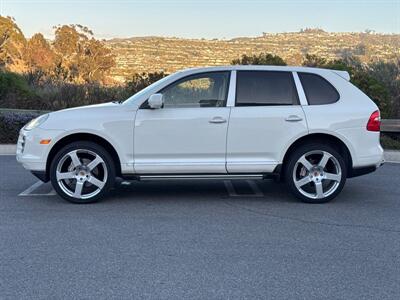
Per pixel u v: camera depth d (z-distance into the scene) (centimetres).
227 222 651
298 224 644
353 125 733
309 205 740
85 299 431
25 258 521
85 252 538
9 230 611
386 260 522
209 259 520
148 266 501
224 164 726
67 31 3984
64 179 730
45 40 3997
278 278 474
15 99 1784
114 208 716
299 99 737
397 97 1623
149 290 447
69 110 735
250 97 732
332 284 462
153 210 708
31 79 2203
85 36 4053
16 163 1080
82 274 481
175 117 717
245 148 725
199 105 727
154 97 704
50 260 516
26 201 752
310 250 549
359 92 754
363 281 469
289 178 739
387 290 450
